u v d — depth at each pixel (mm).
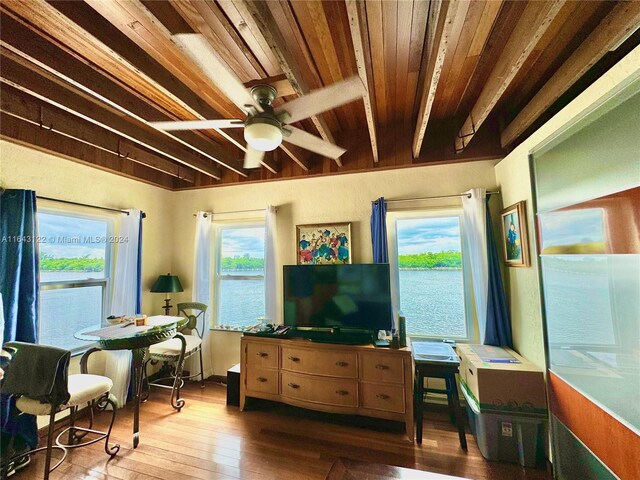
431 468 1979
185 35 1089
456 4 1128
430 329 2912
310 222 3293
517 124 2326
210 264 3652
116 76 1818
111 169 3027
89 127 2459
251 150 2174
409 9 1445
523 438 1989
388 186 3053
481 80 2098
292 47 1700
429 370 2256
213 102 2184
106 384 2195
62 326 2693
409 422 2295
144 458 2100
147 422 2584
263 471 1962
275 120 1565
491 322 2551
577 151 1600
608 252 1385
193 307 3473
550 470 1929
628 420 1288
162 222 3766
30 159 2422
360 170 3053
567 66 1739
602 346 1446
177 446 2234
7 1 1239
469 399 2266
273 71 1862
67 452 2156
